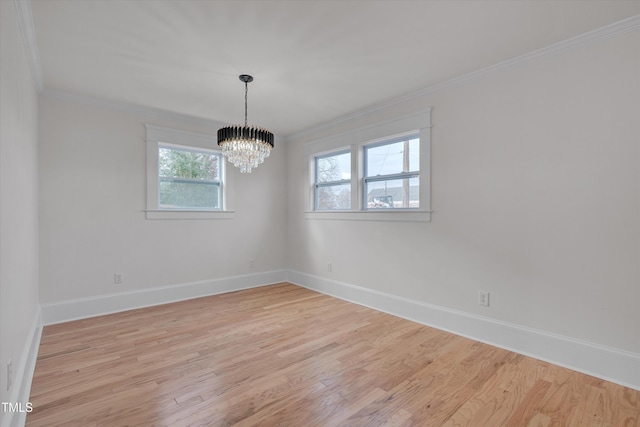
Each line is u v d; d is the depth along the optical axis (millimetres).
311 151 4535
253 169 4629
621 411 1747
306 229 4637
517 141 2496
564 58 2262
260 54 2422
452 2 1831
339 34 2160
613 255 2072
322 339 2723
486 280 2682
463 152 2828
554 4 1841
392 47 2326
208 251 4180
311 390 1941
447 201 2947
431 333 2863
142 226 3650
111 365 2238
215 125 4199
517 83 2492
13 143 1696
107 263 3412
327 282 4246
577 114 2207
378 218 3582
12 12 1677
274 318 3260
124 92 3152
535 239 2408
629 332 2010
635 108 1987
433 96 3047
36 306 2803
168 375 2107
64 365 2234
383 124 3512
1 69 1419
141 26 2055
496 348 2545
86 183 3295
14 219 1718
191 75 2775
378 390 1945
